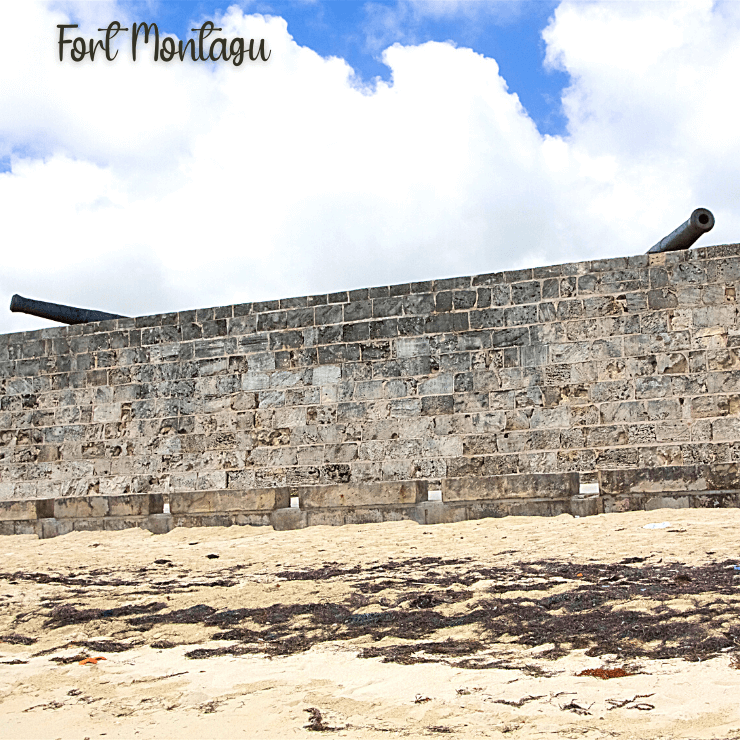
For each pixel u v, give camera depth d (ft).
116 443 55.16
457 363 48.52
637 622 16.92
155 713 13.96
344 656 16.65
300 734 12.42
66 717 14.06
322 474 50.42
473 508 37.01
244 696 14.53
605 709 12.39
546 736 11.54
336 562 28.45
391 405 49.52
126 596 24.00
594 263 46.62
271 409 51.93
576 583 21.06
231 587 24.25
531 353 47.21
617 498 35.40
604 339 46.06
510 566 24.68
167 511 49.19
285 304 52.26
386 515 38.52
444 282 49.24
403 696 13.87
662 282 45.47
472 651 16.30
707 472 34.37
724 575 20.48
